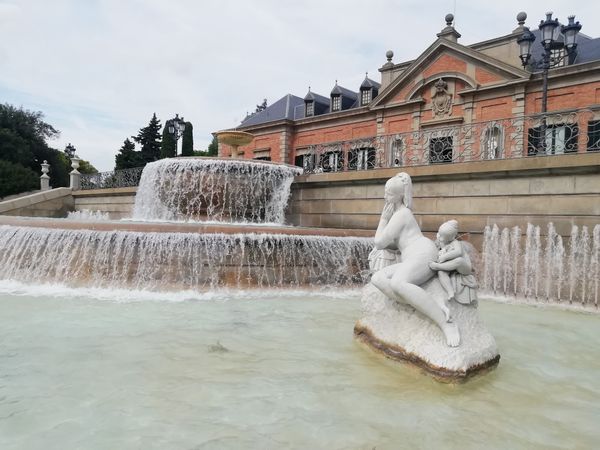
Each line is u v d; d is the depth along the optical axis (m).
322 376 3.52
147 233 7.27
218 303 6.45
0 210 21.42
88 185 24.95
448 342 3.44
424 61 27.36
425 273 3.73
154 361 3.75
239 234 7.64
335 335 4.81
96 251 7.25
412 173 11.22
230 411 2.82
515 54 24.56
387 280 3.87
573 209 8.67
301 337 4.70
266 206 12.91
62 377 3.32
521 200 9.41
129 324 4.98
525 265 9.23
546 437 2.60
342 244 8.48
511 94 24.00
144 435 2.47
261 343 4.42
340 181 12.95
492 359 3.64
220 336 4.61
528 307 7.95
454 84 26.36
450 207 10.59
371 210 12.34
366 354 4.13
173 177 12.01
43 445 2.33
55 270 7.34
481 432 2.64
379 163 15.52
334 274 8.38
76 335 4.46
